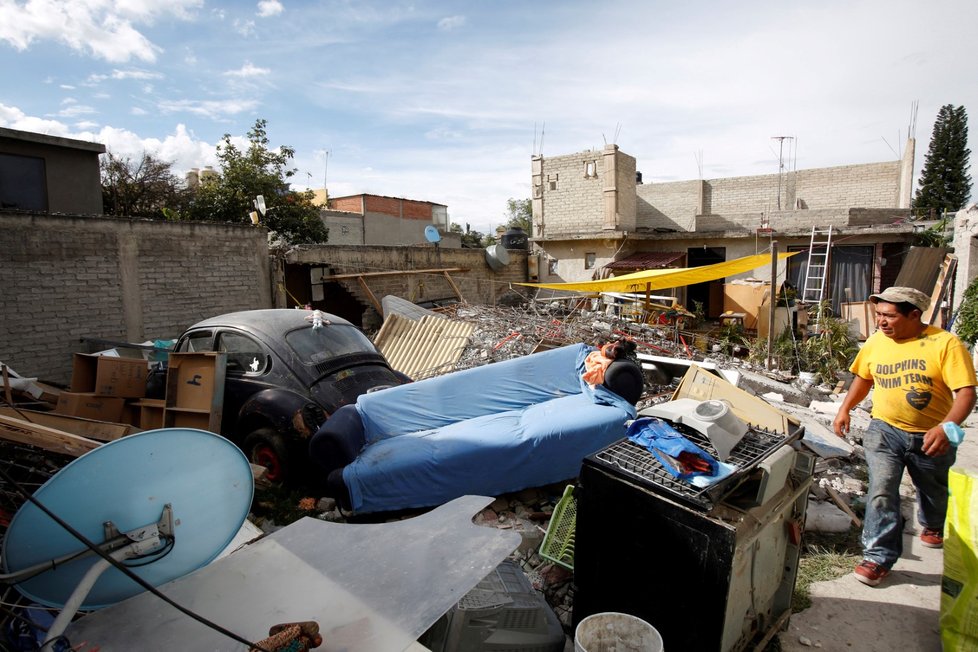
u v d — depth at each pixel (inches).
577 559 110.2
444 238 1088.8
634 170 804.0
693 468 98.9
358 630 74.5
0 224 303.6
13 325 310.7
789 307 508.4
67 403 194.2
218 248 406.0
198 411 190.1
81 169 501.0
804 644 116.5
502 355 359.9
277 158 724.0
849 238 663.1
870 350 139.6
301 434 191.2
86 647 71.6
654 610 99.6
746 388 307.6
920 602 129.1
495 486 171.5
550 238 765.3
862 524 165.3
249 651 71.0
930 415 126.3
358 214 1146.7
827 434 215.8
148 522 80.8
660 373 286.5
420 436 181.3
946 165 1626.5
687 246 754.2
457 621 99.2
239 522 93.1
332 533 99.0
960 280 417.7
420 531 98.1
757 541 100.7
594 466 105.5
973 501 106.0
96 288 343.6
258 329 218.7
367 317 506.9
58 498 71.1
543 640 103.2
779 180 892.6
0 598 81.7
